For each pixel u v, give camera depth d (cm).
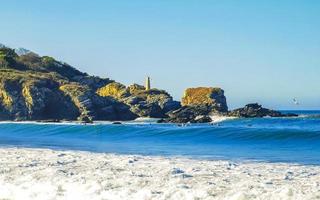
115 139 5866
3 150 3297
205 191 1482
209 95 18500
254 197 1381
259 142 4831
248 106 15638
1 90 17150
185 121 13475
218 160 2869
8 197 1573
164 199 1421
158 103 18712
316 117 14950
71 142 5069
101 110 17250
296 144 4522
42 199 1520
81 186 1630
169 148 4122
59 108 17362
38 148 3728
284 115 15675
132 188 1582
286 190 1442
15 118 16862
